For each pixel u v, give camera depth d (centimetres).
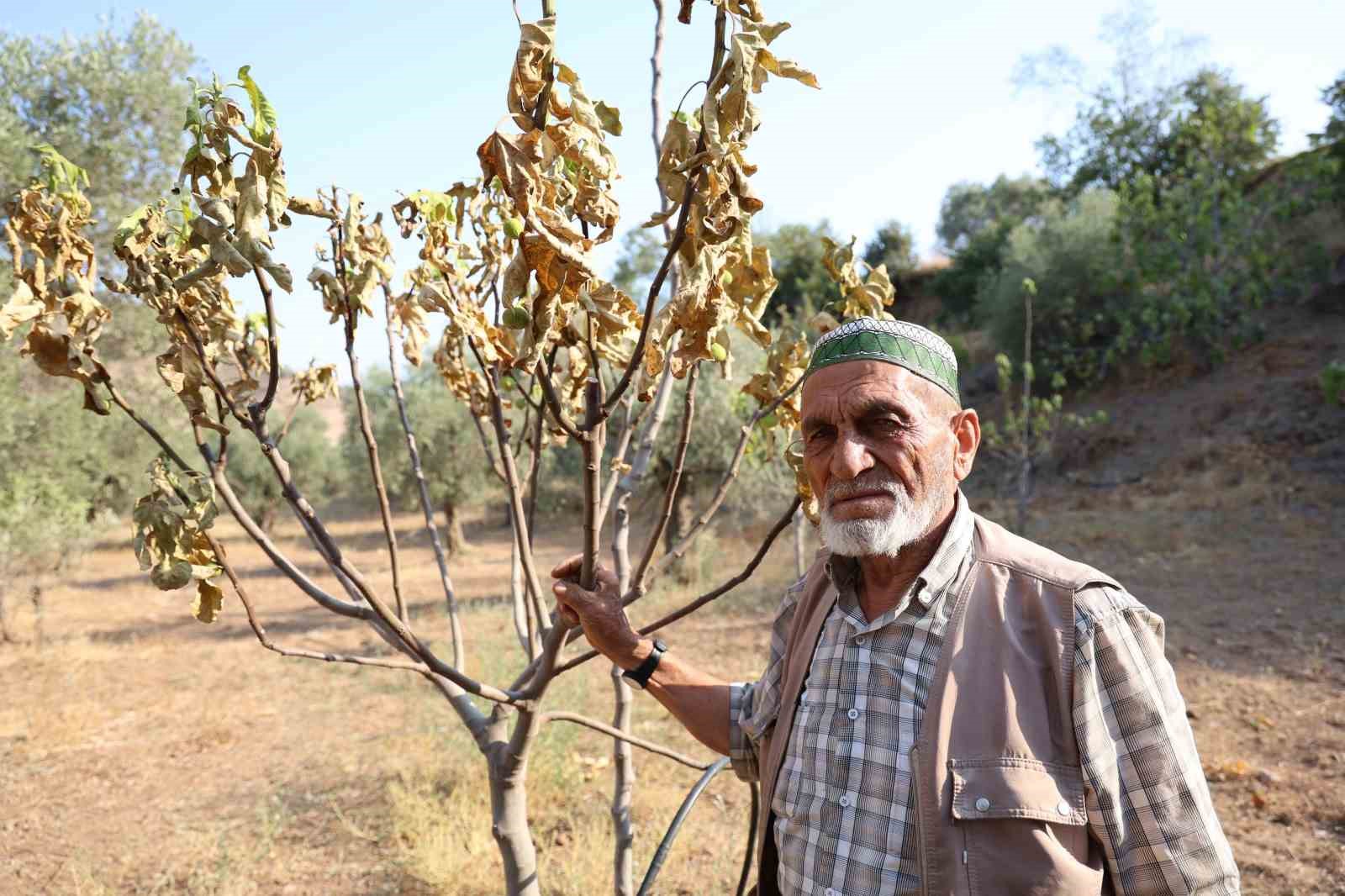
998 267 2652
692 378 141
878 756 132
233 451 2031
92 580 1544
